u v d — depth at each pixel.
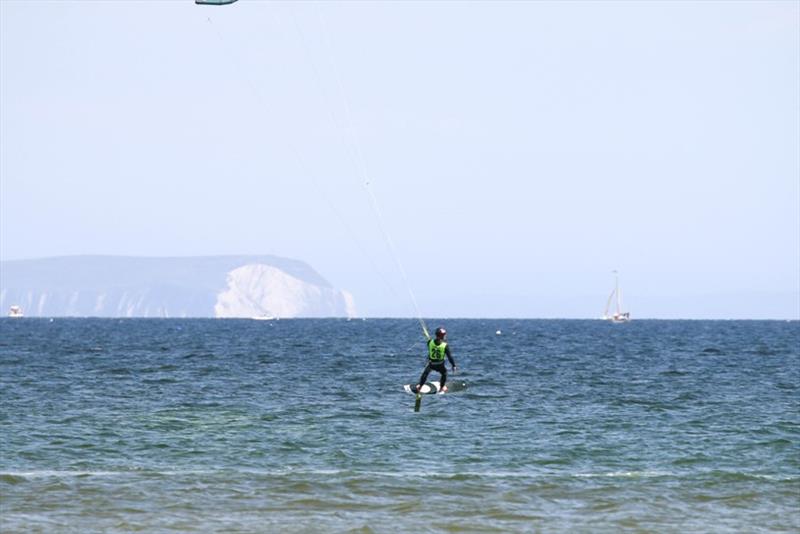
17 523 86.44
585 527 87.19
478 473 113.81
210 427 152.00
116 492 100.50
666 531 86.00
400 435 144.50
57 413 167.88
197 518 89.38
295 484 105.50
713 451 131.12
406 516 90.94
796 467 119.50
